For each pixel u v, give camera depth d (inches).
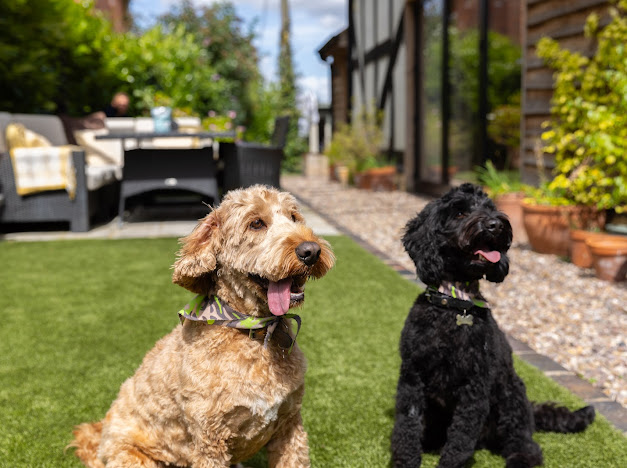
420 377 104.7
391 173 528.1
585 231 242.5
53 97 474.6
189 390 83.8
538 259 255.9
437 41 466.9
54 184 316.2
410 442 102.6
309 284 218.5
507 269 113.5
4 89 412.2
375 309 190.1
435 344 101.3
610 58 244.2
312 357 151.8
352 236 310.8
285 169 839.1
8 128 323.0
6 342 161.9
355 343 161.3
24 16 409.4
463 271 106.3
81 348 157.3
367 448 111.7
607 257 218.4
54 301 198.2
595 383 139.0
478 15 383.6
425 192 495.5
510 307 197.0
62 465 105.3
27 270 239.9
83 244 291.1
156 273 233.3
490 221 103.2
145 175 333.1
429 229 108.8
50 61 457.7
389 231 328.5
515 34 346.3
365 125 579.2
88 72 490.9
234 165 373.4
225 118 551.5
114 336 165.5
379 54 603.2
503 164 362.9
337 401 128.8
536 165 308.3
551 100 278.7
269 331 84.2
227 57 737.0
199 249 85.2
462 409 102.0
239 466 100.6
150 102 530.9
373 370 144.2
